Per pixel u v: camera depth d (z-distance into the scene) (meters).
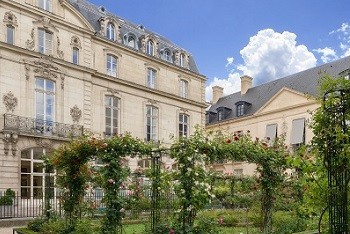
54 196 11.96
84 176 8.99
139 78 26.06
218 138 7.69
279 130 31.22
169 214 7.79
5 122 18.25
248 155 7.81
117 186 7.89
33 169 19.02
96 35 23.38
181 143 7.21
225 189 10.84
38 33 20.30
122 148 7.90
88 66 22.62
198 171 7.09
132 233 8.91
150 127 26.62
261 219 8.59
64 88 21.17
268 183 8.31
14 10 19.25
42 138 19.33
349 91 4.13
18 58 19.17
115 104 24.45
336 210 4.20
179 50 29.95
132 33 26.41
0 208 15.38
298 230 8.92
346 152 4.06
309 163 4.89
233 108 37.34
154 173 7.91
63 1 21.56
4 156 17.88
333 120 4.24
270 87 35.12
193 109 30.14
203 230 7.25
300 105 29.52
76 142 8.52
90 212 9.55
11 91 18.78
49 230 8.99
